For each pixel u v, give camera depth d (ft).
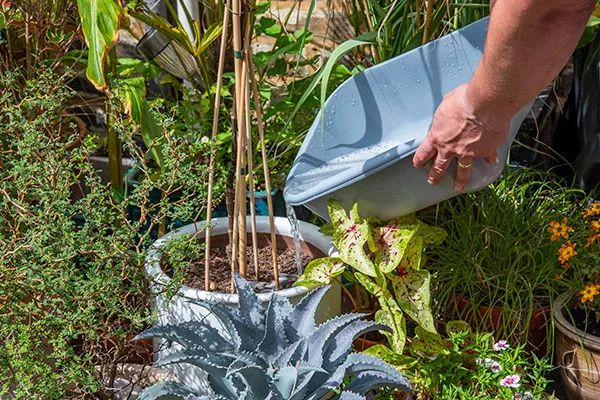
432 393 6.25
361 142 7.07
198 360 5.23
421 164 5.83
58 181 5.58
